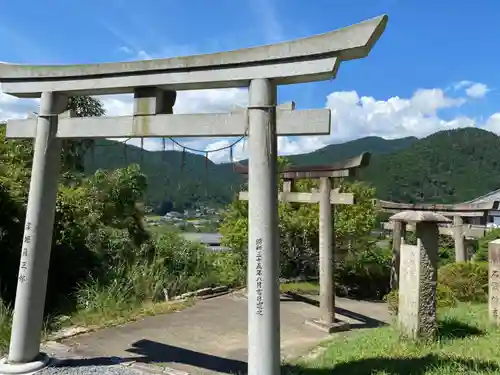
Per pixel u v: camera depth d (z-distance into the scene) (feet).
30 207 17.51
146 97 16.72
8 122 18.94
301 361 19.31
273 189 14.64
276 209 14.69
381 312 33.91
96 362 18.76
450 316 22.77
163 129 16.31
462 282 30.94
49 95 17.95
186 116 16.11
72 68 17.53
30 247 17.33
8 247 27.94
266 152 14.62
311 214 41.06
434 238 19.22
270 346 14.23
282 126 14.78
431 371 14.60
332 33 13.75
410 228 35.04
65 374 17.02
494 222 94.43
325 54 13.92
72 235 32.30
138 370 17.94
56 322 24.52
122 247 36.11
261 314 14.26
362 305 37.24
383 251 47.85
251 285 14.48
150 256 38.29
